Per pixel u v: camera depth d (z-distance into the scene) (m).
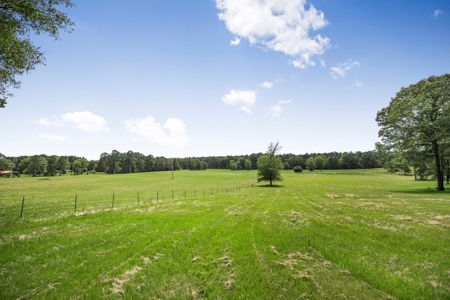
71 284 7.20
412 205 22.33
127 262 8.88
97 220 16.22
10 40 13.43
